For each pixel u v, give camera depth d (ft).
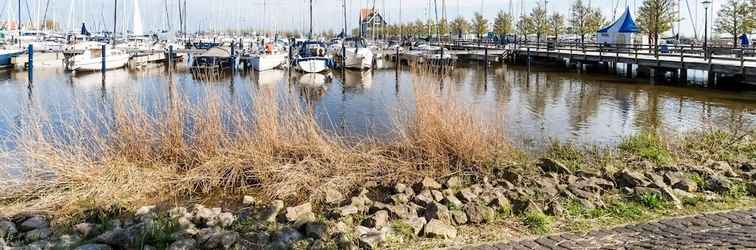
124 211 23.86
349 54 121.08
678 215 20.62
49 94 72.79
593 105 67.67
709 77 85.66
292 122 30.68
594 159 32.04
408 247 18.13
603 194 24.12
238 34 201.57
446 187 26.43
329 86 89.97
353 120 54.29
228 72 109.91
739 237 17.33
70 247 18.71
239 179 27.94
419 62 49.21
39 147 27.07
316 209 23.85
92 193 25.34
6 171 26.96
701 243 16.98
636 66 120.37
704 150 33.30
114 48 119.65
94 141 29.37
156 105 34.81
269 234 19.39
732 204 21.85
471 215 20.72
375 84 93.35
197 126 29.66
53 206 23.94
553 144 37.14
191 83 82.74
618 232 18.84
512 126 50.70
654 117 57.88
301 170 27.45
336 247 17.89
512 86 90.99
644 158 31.76
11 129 41.88
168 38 152.56
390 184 27.17
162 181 26.76
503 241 18.43
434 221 19.90
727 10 132.16
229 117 31.76
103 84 83.97
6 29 142.20
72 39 138.72
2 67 103.09
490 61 148.97
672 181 25.62
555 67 134.31
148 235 19.25
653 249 16.67
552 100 72.74
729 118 56.29
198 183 27.32
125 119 29.19
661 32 137.59
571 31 191.52
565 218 20.77
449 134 29.43
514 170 27.99
